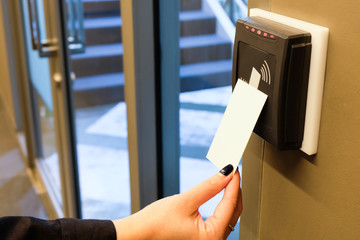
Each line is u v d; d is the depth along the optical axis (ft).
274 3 1.90
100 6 5.31
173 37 3.51
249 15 2.07
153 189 3.85
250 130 1.85
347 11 1.54
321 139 1.75
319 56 1.65
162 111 3.68
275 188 2.10
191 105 3.72
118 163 5.83
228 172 2.01
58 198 8.47
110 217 6.10
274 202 2.12
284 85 1.72
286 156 1.98
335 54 1.62
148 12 3.31
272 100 1.78
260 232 2.29
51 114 7.83
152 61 3.46
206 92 3.62
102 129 5.87
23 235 2.16
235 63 2.01
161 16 3.40
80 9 5.48
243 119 1.90
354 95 1.57
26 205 9.15
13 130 12.55
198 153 3.81
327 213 1.79
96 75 5.67
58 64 6.06
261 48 1.80
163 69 3.56
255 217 2.29
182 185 3.99
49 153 8.73
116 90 5.59
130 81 3.51
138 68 3.43
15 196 9.50
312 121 1.74
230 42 3.39
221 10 3.40
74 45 5.81
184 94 3.68
